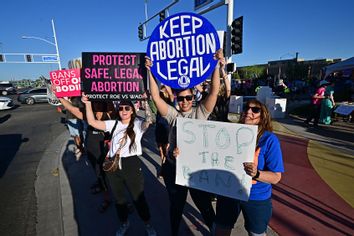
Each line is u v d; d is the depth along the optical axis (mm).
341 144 6191
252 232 1884
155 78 2158
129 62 2484
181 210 2416
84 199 3582
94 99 2525
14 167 5172
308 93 22219
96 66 2480
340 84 13977
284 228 2758
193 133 1959
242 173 1798
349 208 3139
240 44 8117
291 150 5715
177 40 1997
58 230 2945
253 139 1729
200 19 1896
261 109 1867
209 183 1952
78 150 5398
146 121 2619
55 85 2777
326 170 4438
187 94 2092
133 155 2523
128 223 2742
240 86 21266
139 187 2551
